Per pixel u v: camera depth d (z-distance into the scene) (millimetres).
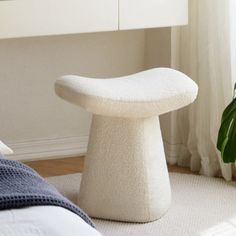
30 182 1418
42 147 3385
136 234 2467
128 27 2873
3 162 1510
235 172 3082
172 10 2945
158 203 2586
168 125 3324
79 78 2453
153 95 2410
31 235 1181
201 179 3062
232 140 2559
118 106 2348
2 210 1271
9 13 2643
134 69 3459
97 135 2541
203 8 2973
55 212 1283
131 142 2494
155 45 3350
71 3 2740
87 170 2598
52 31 2732
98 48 3375
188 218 2611
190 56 3098
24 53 3246
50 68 3311
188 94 2496
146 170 2531
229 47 2936
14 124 3318
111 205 2572
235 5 2914
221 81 2982
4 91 3260
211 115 3012
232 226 2541
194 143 3162
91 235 1230
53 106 3367
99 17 2807
